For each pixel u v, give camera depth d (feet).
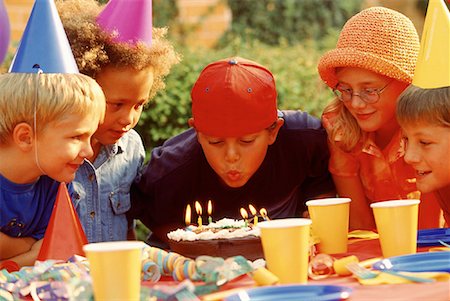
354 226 20.85
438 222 20.74
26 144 16.15
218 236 14.30
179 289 11.32
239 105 17.78
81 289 11.35
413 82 16.67
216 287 12.06
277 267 12.54
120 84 18.48
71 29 18.58
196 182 20.30
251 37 53.42
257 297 11.24
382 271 12.64
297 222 12.78
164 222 21.02
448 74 15.97
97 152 19.84
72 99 15.90
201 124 18.17
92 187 19.79
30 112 15.89
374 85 18.52
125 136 20.80
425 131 16.58
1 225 16.98
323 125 20.36
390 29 18.58
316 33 54.49
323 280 12.86
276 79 33.30
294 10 54.29
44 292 12.16
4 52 17.39
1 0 17.31
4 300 12.16
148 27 18.88
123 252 11.00
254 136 18.12
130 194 20.95
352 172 20.44
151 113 30.50
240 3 53.57
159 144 30.96
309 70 34.42
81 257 14.17
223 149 18.19
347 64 18.45
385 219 14.03
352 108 18.98
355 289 11.80
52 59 16.19
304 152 20.27
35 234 17.62
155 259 13.60
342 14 55.47
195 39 52.01
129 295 11.08
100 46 18.37
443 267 12.56
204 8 52.75
